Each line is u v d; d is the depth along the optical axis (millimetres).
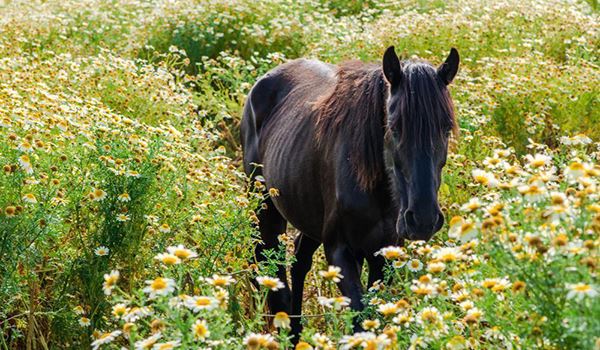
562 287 5531
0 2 25562
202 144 13680
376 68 8742
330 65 11305
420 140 7465
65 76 13977
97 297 8516
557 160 9453
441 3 25328
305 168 9578
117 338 8453
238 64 18719
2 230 8047
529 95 14938
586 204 5984
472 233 6062
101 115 9945
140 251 9156
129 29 22359
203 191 9812
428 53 18984
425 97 7605
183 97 15555
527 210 6082
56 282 8875
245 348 6844
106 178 8773
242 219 9211
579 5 22781
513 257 5711
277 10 23656
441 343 6227
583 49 19125
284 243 9492
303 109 10164
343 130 8734
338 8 27562
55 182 8438
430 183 7383
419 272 8945
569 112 15211
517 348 6238
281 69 11586
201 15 21984
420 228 7301
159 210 9445
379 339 6000
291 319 10477
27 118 9445
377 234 8586
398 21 20938
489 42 19688
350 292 8531
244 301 10195
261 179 10258
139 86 15047
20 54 17328
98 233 8984
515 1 22375
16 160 8398
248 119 11734
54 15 22406
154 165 9055
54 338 8648
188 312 6066
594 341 5156
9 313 8977
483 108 14625
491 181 6727
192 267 8852
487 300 6281
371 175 8289
